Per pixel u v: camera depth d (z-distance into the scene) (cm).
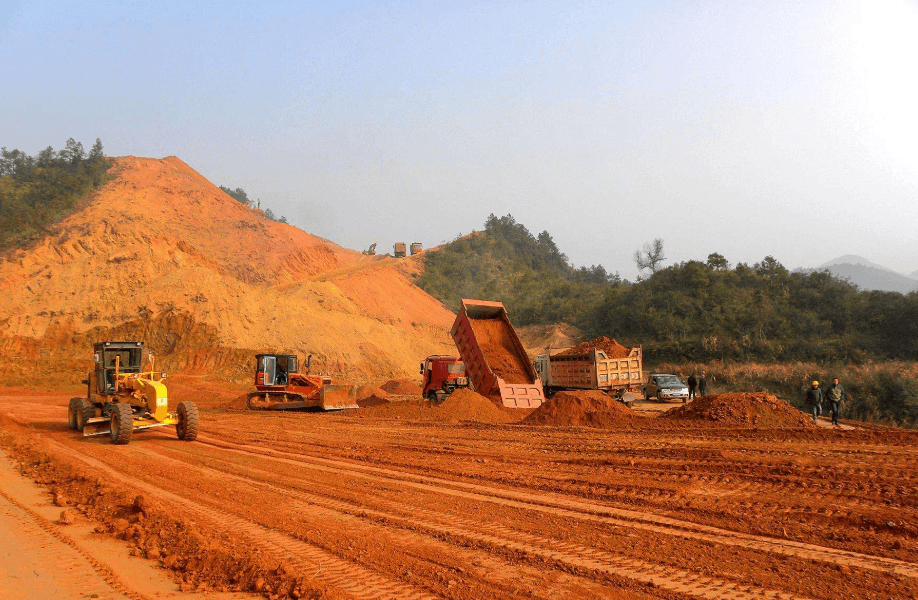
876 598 552
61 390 4016
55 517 885
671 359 5681
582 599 558
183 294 5097
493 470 1200
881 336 5325
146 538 771
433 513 880
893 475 994
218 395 3753
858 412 3844
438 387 2897
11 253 6153
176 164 10969
